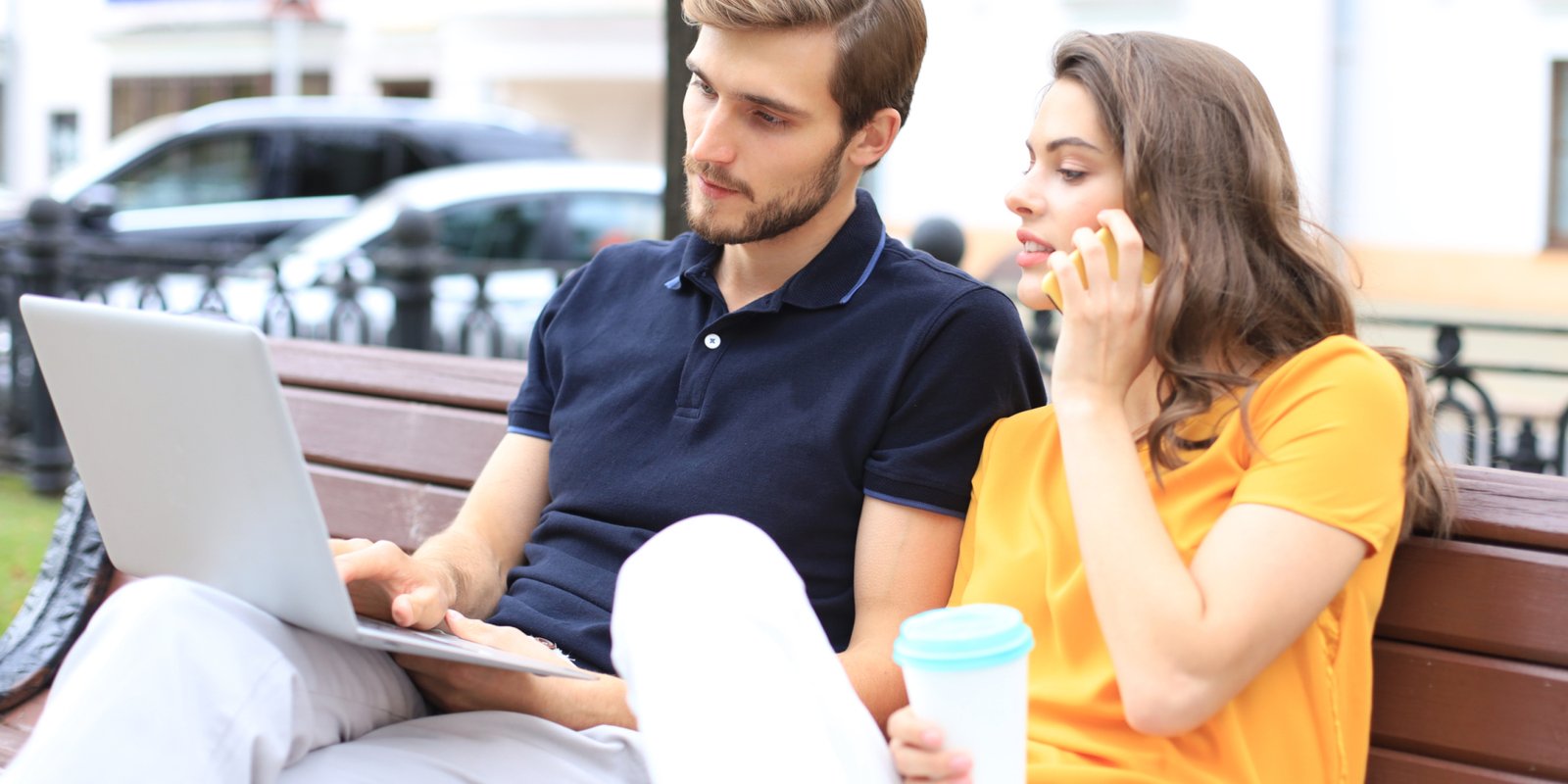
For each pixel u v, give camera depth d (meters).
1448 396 4.54
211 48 19.17
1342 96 10.17
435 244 5.65
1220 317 1.67
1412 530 1.73
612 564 2.05
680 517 2.01
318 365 2.68
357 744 1.72
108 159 10.55
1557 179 9.79
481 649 1.70
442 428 2.48
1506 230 9.87
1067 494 1.75
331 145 10.31
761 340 2.05
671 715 1.48
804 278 2.05
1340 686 1.63
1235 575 1.53
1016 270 10.76
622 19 16.41
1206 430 1.69
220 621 1.58
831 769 1.48
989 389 1.97
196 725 1.54
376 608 1.84
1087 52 1.78
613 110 17.69
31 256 5.88
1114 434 1.63
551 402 2.27
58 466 5.73
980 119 11.29
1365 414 1.59
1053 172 1.80
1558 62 9.76
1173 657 1.52
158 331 1.60
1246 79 1.74
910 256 2.09
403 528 2.47
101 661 1.54
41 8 20.97
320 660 1.71
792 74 1.96
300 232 9.79
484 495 2.23
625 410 2.11
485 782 1.70
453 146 10.28
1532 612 1.64
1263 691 1.62
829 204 2.07
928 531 1.94
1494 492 1.71
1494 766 1.66
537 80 17.30
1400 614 1.72
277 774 1.61
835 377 2.00
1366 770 1.72
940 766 1.44
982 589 1.77
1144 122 1.70
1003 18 11.16
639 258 2.26
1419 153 10.05
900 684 1.88
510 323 5.64
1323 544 1.55
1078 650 1.69
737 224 2.02
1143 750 1.61
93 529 2.44
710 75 1.98
